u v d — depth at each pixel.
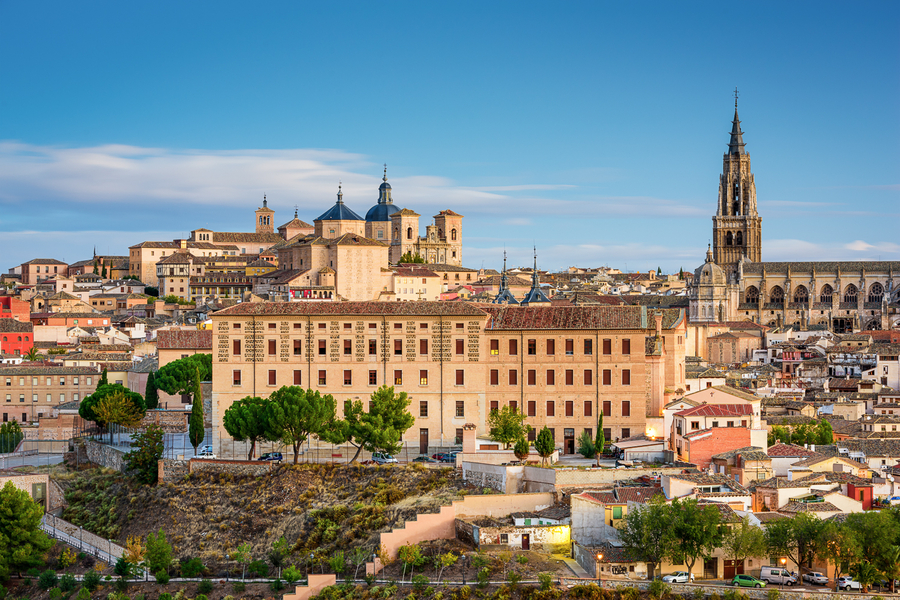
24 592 177.88
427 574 155.38
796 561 149.75
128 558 173.50
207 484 189.50
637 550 149.62
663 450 188.75
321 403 191.50
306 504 180.50
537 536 160.38
